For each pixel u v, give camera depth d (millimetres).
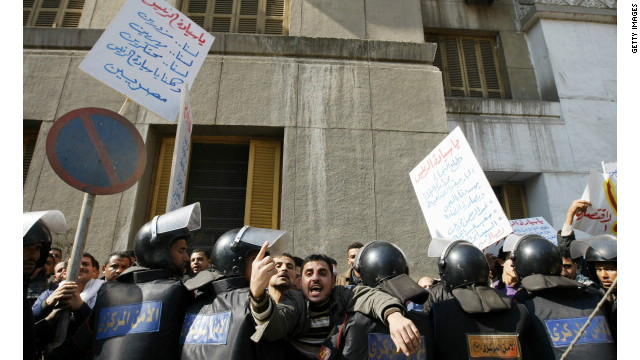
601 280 2822
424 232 5781
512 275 3301
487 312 2264
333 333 2291
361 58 6906
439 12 9117
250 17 7547
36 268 2312
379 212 5840
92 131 2789
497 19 9164
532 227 5707
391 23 7375
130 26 4172
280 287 2404
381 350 2162
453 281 2471
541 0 8836
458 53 8984
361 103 6504
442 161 3984
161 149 6344
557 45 8492
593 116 7996
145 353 2102
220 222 6211
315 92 6508
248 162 6516
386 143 6281
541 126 7875
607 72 8352
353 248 4199
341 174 6020
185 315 2273
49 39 6531
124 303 2256
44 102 6078
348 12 7367
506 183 7980
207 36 4609
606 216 3674
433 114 6543
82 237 2580
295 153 6086
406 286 2260
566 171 7539
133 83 4016
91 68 3854
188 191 6348
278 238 2385
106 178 2762
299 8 7340
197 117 6184
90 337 2359
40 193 5555
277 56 6777
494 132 7773
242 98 6359
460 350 2242
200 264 3918
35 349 2271
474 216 3553
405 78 6762
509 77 8594
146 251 2455
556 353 2287
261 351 2119
